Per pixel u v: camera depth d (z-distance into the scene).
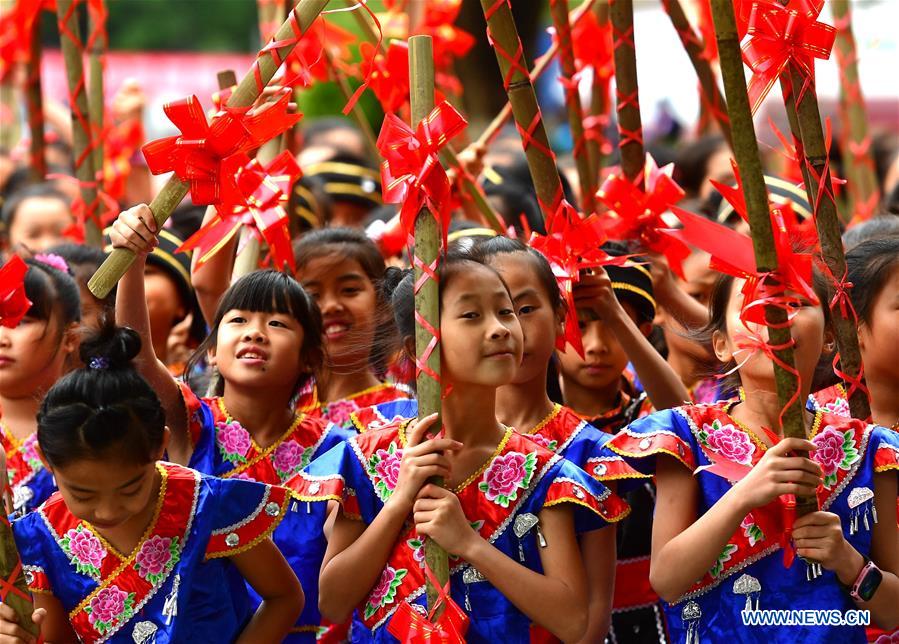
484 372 6.17
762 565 6.45
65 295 8.04
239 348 7.71
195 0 34.91
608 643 8.26
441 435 6.09
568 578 6.31
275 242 8.00
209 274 8.59
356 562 6.23
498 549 6.30
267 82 6.33
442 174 6.07
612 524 6.80
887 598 6.21
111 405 6.06
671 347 9.31
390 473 6.56
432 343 6.04
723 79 5.75
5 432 8.05
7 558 5.95
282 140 9.53
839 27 11.45
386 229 9.85
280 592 6.79
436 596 6.00
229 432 7.89
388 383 9.17
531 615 6.12
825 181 6.52
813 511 6.04
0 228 12.92
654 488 8.31
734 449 6.53
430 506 6.00
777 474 5.90
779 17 6.14
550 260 7.38
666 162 12.64
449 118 6.03
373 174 13.15
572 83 8.64
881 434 6.59
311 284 8.89
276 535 7.73
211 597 6.59
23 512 7.86
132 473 6.10
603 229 7.91
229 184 6.54
